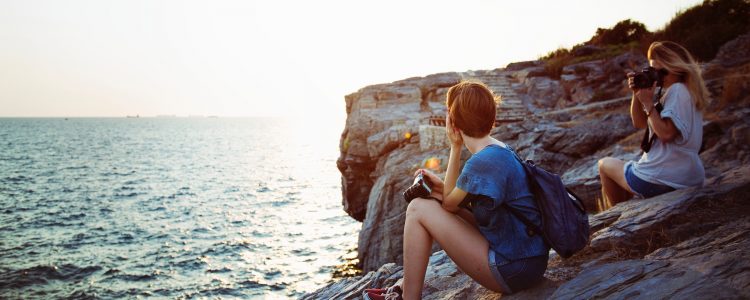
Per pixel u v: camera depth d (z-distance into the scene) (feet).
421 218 8.77
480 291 10.11
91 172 198.29
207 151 342.44
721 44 52.39
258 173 206.18
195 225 98.53
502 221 8.13
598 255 10.98
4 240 84.12
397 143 57.67
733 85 30.99
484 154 7.96
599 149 35.76
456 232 8.50
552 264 10.90
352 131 67.41
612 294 8.07
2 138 451.12
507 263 8.16
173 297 57.26
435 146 50.98
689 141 12.64
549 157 37.29
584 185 26.35
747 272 7.52
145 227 96.07
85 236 87.92
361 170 67.92
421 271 8.86
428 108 70.64
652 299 7.50
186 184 165.58
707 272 7.91
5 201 124.98
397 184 49.37
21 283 61.77
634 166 14.03
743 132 22.48
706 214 11.09
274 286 60.95
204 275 65.62
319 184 173.27
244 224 100.32
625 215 12.35
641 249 10.57
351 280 16.53
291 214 112.98
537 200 8.20
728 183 12.64
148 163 242.17
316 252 77.41
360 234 53.21
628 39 85.15
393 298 9.40
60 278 64.18
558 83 70.59
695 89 12.53
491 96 8.33
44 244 81.56
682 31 61.82
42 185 157.58
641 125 13.96
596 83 65.57
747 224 9.96
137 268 68.64
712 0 62.49
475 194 7.82
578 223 8.20
